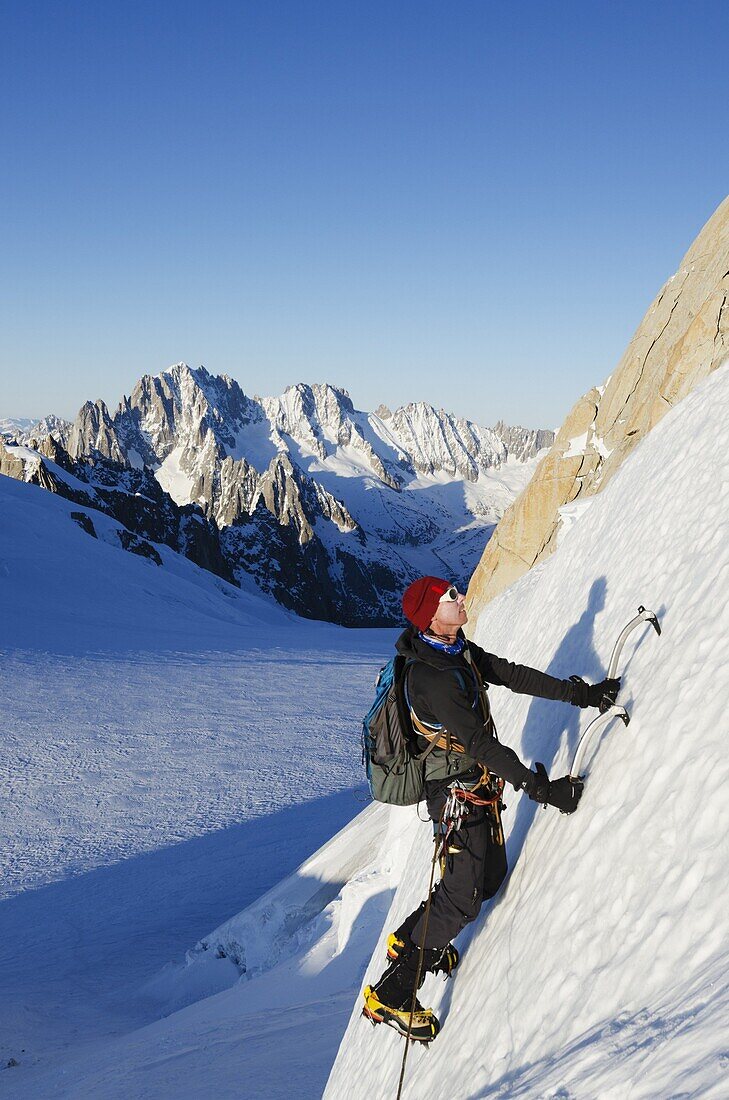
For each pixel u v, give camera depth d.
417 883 4.32
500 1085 2.01
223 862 28.94
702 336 11.46
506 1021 2.22
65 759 41.97
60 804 35.44
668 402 12.07
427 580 2.67
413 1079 2.77
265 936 14.59
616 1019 1.68
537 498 15.68
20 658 64.88
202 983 15.45
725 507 2.95
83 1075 9.48
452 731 2.59
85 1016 15.89
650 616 2.80
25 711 50.72
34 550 110.81
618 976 1.79
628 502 4.43
